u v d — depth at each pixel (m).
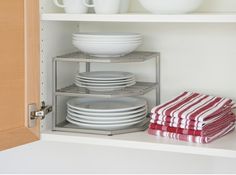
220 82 1.66
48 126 1.62
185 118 1.45
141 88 1.60
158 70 1.68
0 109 1.24
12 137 1.28
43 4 1.56
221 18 1.39
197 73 1.68
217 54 1.65
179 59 1.69
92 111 1.54
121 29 1.74
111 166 1.89
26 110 1.30
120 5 1.56
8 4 1.23
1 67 1.22
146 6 1.47
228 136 1.52
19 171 1.95
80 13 1.53
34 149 1.94
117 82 1.57
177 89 1.71
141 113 1.58
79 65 1.81
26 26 1.28
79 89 1.61
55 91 1.56
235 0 1.62
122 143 1.47
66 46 1.71
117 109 1.54
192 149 1.41
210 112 1.46
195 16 1.40
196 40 1.67
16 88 1.27
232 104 1.58
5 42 1.23
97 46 1.51
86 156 1.90
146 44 1.72
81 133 1.54
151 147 1.45
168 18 1.43
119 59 1.51
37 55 1.33
